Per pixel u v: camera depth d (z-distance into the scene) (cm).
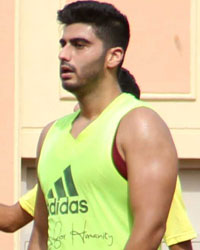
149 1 1839
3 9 1830
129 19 1839
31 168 1845
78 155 887
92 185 876
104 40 892
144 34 1841
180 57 1848
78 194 884
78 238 880
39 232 984
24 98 1831
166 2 1845
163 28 1845
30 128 1831
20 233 1814
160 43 1845
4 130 1822
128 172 865
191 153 1853
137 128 867
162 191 857
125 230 870
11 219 1032
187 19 1848
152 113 879
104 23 891
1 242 1808
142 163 861
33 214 1023
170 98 1847
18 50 1831
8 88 1828
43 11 1838
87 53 887
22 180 1838
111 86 897
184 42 1848
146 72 1841
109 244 872
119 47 897
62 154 902
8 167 1820
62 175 896
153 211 853
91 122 891
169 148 868
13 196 1819
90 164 877
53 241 899
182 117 1850
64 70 889
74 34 888
